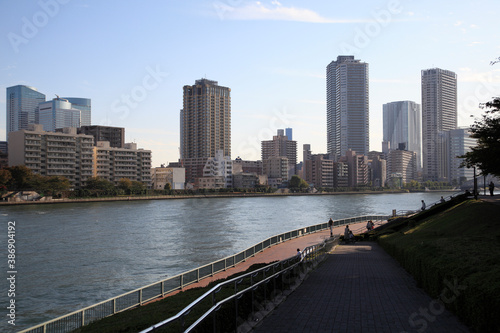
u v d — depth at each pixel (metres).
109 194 193.50
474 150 35.66
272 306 15.25
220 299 13.21
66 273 48.31
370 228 58.00
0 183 158.75
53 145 185.25
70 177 192.50
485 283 11.38
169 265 52.59
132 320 14.05
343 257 33.84
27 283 43.88
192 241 72.81
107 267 51.50
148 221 106.19
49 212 129.75
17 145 178.62
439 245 19.77
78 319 20.14
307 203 197.25
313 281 21.41
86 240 73.69
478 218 32.22
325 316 14.02
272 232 86.31
